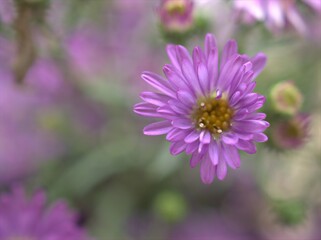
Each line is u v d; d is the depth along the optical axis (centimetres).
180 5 15
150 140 22
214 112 11
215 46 11
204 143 10
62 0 18
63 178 21
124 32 22
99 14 21
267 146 15
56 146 22
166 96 11
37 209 16
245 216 23
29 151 22
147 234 22
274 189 21
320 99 22
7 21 16
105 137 22
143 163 21
